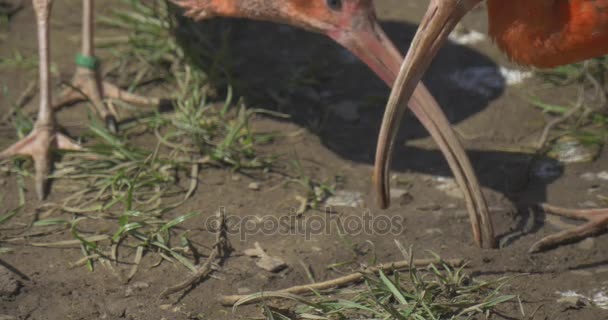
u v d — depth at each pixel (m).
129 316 7.25
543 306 7.33
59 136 9.16
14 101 9.98
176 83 10.37
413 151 9.44
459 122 9.86
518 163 9.22
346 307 7.24
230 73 10.42
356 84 10.41
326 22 8.54
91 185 8.78
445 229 8.30
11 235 8.15
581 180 8.95
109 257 7.90
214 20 11.23
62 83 10.23
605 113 9.85
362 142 9.56
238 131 9.39
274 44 10.99
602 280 7.64
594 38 7.41
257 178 8.98
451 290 7.45
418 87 8.16
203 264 7.84
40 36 8.98
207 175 9.00
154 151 9.26
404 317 7.08
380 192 7.83
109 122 9.66
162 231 8.13
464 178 7.99
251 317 7.26
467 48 10.89
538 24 7.39
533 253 7.98
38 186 8.70
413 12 11.52
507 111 9.98
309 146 9.47
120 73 10.52
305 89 10.31
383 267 7.71
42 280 7.61
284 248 8.06
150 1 11.50
